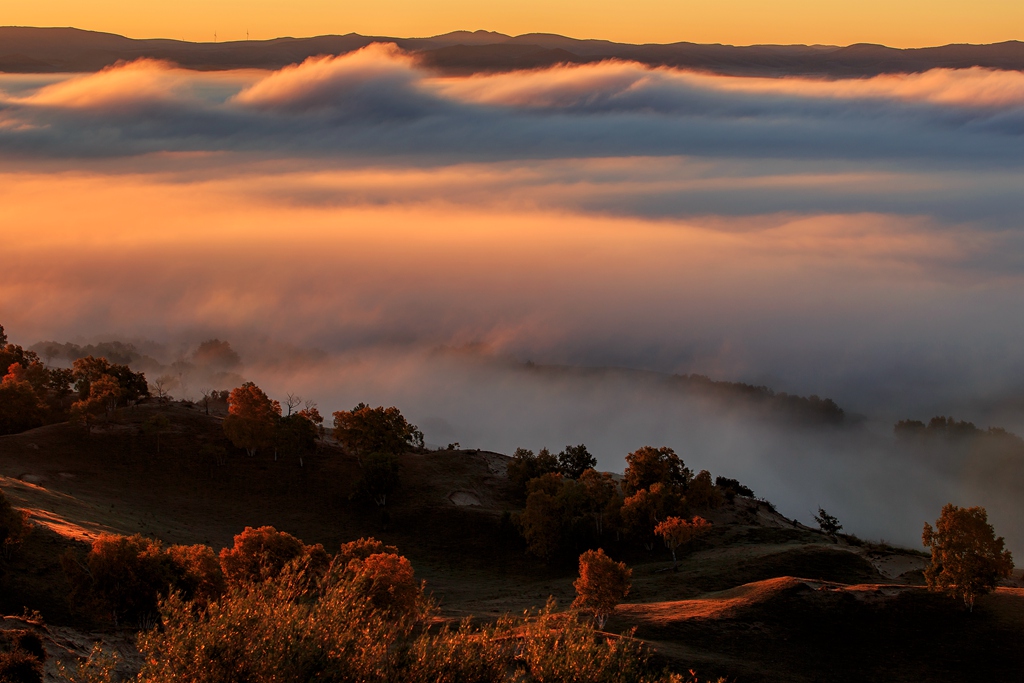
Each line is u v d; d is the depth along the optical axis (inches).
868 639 2364.7
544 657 1109.7
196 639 972.6
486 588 3604.8
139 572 2034.9
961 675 2161.7
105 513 3563.0
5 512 2290.8
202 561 2194.9
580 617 2501.2
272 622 1014.4
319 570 2165.4
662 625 2422.5
